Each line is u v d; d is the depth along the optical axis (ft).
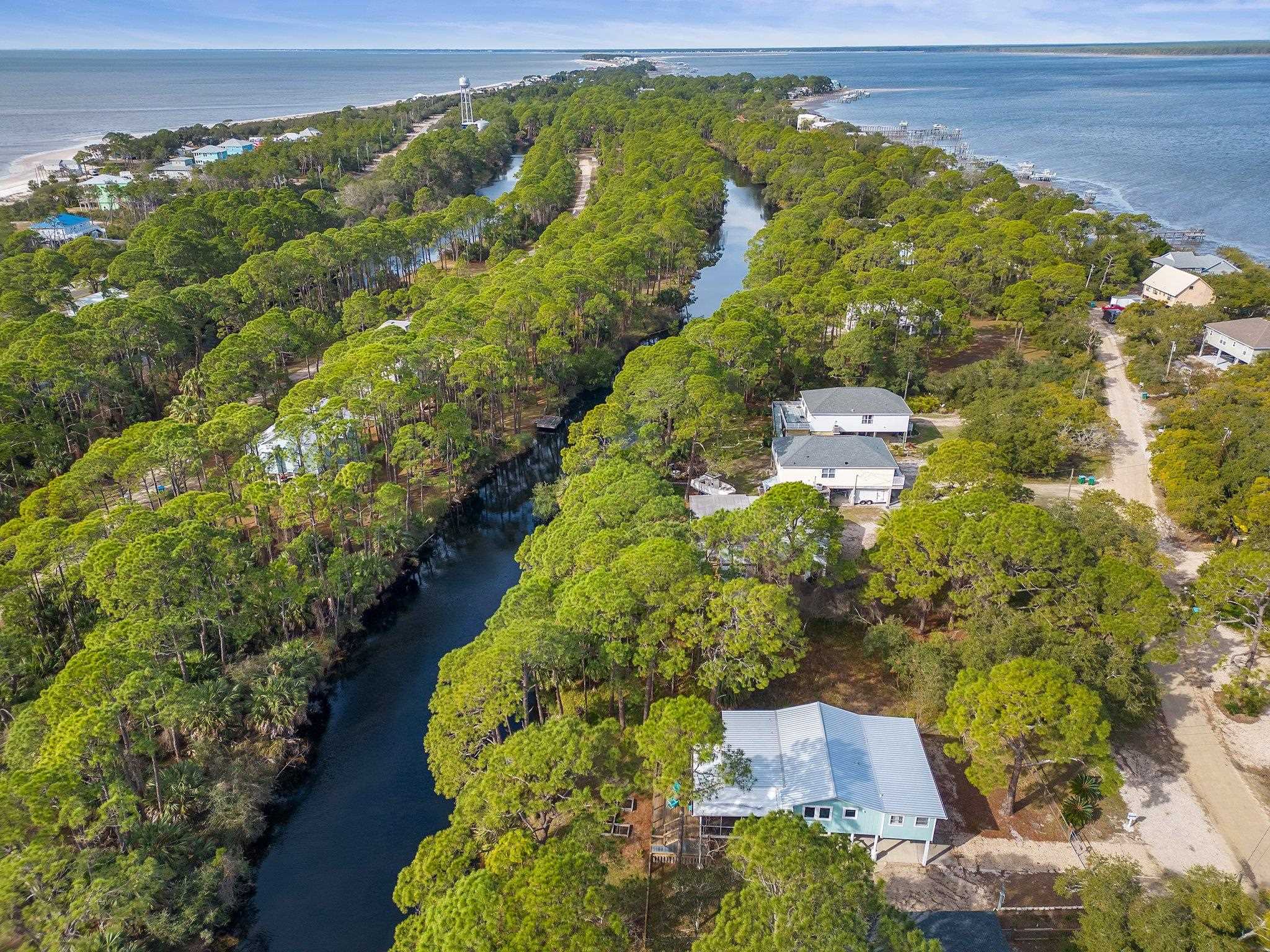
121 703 139.44
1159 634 153.79
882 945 100.07
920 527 175.83
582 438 244.63
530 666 144.05
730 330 293.02
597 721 165.99
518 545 255.29
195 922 130.82
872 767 141.08
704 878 132.46
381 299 384.06
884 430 279.28
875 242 420.77
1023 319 348.38
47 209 552.41
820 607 198.08
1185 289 377.71
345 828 156.87
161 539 170.91
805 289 354.33
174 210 475.31
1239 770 152.56
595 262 387.34
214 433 229.86
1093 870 123.54
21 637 174.40
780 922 95.81
